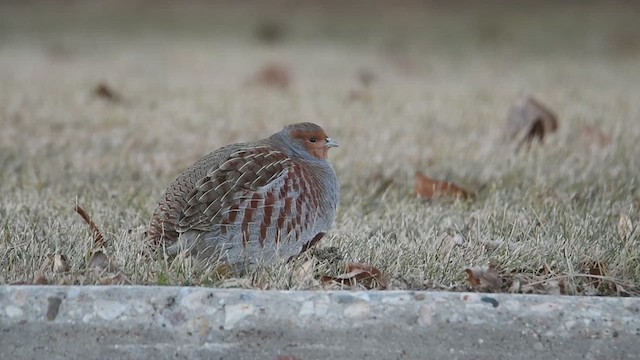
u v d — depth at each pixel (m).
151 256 8.82
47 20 37.34
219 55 29.80
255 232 8.55
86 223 10.27
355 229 10.43
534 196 12.06
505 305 7.80
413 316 7.71
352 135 16.55
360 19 37.72
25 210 10.91
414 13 38.44
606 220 10.80
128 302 7.71
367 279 8.77
